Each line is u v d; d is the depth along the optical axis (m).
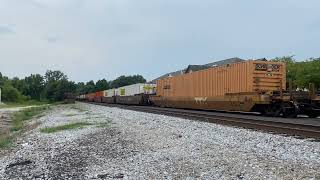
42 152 19.41
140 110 50.94
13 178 13.48
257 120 27.84
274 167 12.16
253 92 35.19
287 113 33.47
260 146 16.50
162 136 21.41
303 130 19.84
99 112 53.25
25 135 29.88
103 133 25.27
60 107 93.38
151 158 15.03
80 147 19.81
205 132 22.31
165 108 56.91
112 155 16.64
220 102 41.06
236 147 16.41
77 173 13.53
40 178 13.21
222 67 41.09
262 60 37.59
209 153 15.20
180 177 11.80
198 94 46.69
